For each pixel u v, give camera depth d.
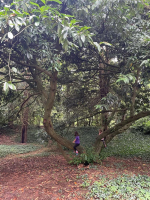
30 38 5.52
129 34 6.12
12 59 6.46
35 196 4.32
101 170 5.95
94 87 10.06
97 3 5.19
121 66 7.33
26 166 8.05
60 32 4.01
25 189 4.77
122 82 6.25
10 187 5.02
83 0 5.95
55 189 4.67
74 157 7.04
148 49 5.46
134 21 6.23
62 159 9.27
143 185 4.49
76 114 9.01
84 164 6.77
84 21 6.95
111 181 4.79
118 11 5.61
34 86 8.39
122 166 6.93
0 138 18.33
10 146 14.64
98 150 7.36
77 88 9.43
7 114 9.27
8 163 8.95
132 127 16.30
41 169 7.17
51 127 6.57
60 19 4.18
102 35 7.07
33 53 6.38
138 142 12.77
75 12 6.36
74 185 4.82
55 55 5.80
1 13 3.57
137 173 5.81
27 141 17.80
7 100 8.46
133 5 5.88
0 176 6.41
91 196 4.09
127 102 8.63
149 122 15.44
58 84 9.16
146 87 8.94
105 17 6.56
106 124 9.12
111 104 6.07
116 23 6.18
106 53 8.34
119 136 14.68
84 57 8.56
